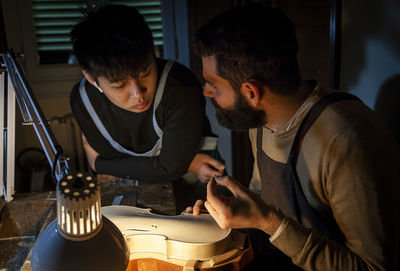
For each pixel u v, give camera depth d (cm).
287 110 89
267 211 80
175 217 91
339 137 79
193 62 226
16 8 220
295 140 88
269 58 80
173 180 129
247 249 81
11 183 109
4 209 106
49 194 114
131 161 130
